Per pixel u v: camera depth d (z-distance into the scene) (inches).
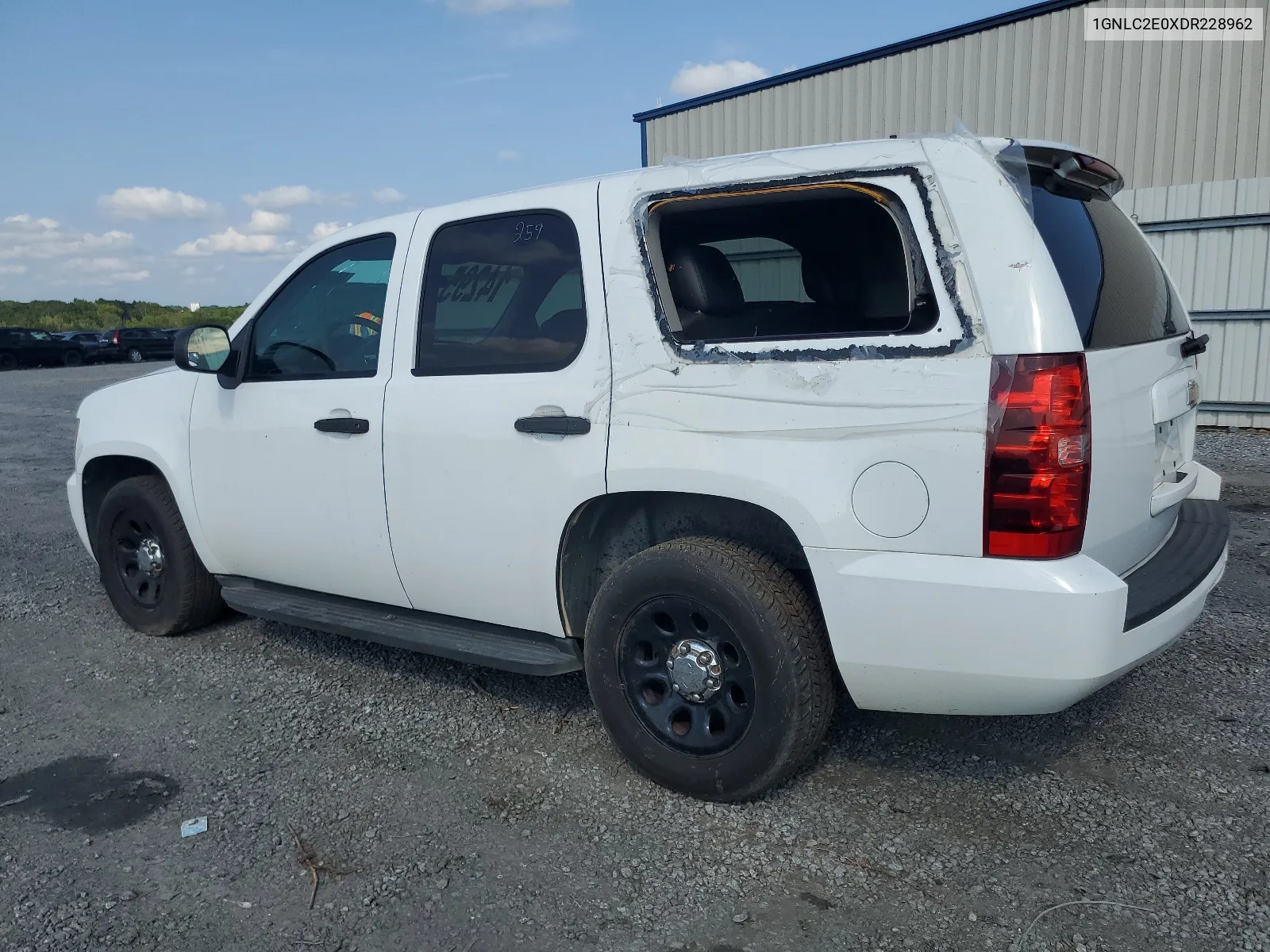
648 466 116.3
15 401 765.3
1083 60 450.3
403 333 142.7
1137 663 104.3
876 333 105.0
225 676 170.1
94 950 96.9
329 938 97.9
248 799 126.6
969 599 99.6
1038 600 96.9
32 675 173.8
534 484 127.0
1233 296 397.1
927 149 104.4
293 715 152.7
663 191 119.6
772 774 114.7
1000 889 101.7
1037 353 96.7
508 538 131.0
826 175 108.5
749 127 567.5
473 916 100.6
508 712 151.1
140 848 115.5
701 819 117.6
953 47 487.2
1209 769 125.0
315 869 110.0
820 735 116.2
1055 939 93.5
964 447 98.7
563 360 125.6
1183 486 128.2
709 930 97.0
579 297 125.2
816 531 106.4
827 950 93.5
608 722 126.5
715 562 114.0
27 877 109.8
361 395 145.6
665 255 121.6
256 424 159.8
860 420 103.7
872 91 517.7
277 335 161.2
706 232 121.7
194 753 140.7
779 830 114.5
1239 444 365.7
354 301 151.6
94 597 220.5
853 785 124.3
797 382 107.3
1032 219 101.8
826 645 115.2
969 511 99.2
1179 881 101.8
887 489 102.8
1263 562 214.5
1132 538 113.6
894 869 105.9
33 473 409.1
